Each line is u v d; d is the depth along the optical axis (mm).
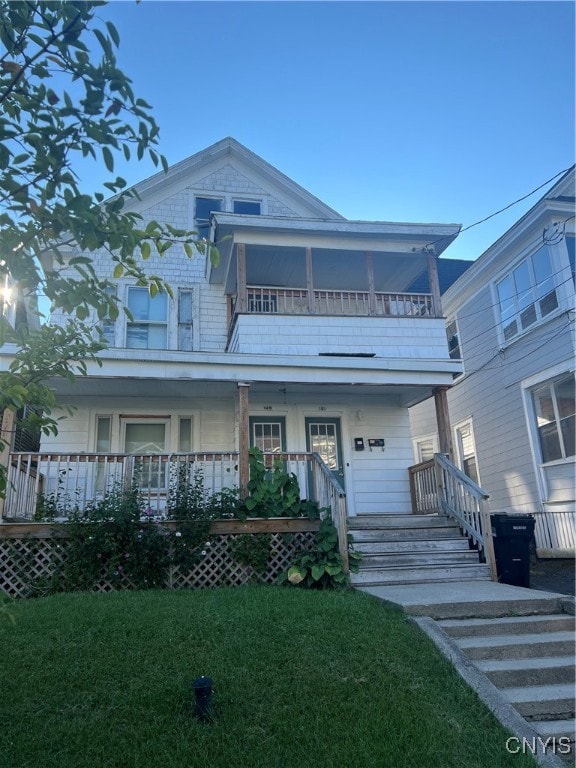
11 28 2457
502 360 13758
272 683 4398
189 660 4715
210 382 10000
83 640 5086
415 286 17734
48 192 2521
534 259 12516
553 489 11930
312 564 7844
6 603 2732
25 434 13164
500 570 8469
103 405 11266
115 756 3492
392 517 9602
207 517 8391
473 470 15227
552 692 4629
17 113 2631
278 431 11844
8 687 4254
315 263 12406
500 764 3641
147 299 12797
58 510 8430
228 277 12430
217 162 14570
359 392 11961
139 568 7863
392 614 5949
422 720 3977
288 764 3494
